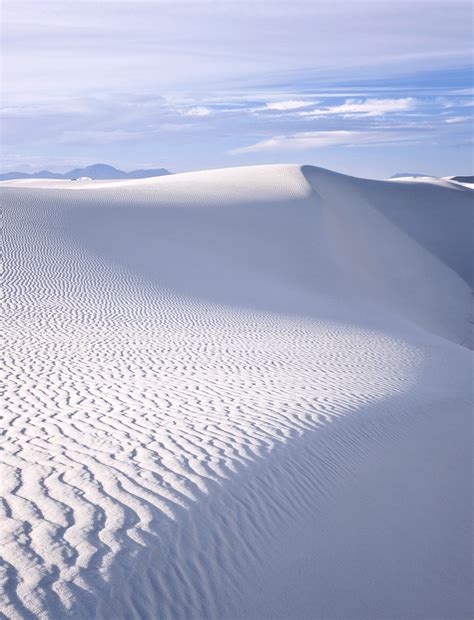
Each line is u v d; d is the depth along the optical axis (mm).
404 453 8438
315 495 6391
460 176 160875
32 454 6539
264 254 33250
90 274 23531
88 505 5234
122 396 9766
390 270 38344
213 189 43750
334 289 31531
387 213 49938
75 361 12656
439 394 12266
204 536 5062
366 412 9828
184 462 6547
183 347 15273
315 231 38750
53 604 3830
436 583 5508
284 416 9008
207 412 8961
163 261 27500
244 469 6531
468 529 6684
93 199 35531
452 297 38625
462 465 8555
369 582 5207
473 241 50250
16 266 22984
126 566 4383
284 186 46094
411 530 6281
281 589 4754
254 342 16891
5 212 28906
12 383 10359
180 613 4148
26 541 4500
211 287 25156
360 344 18297
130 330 17016
